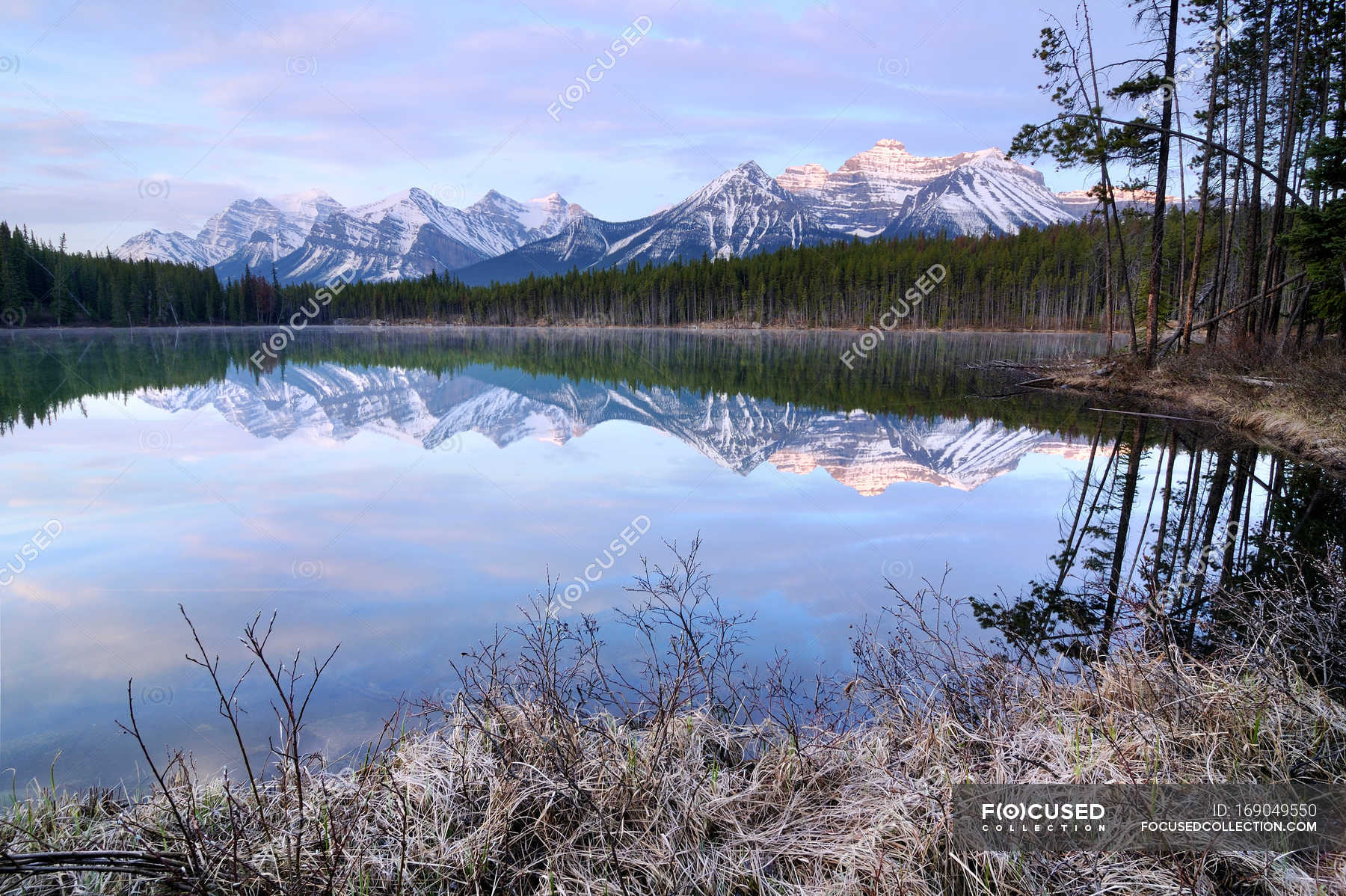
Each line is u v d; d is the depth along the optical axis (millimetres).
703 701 3875
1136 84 17609
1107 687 3609
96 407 21781
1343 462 10484
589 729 3404
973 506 9258
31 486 11250
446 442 15898
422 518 9078
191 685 4578
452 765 2975
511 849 2648
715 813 2811
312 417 20109
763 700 3975
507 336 80375
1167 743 3004
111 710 4285
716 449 14250
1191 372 18109
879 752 3201
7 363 36469
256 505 9867
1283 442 12383
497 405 22703
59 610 6023
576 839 2672
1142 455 11883
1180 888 2264
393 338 73188
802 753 3180
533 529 8461
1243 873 2381
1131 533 7773
